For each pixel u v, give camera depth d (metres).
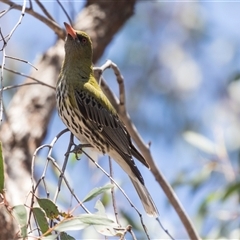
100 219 6.83
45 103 12.74
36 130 12.42
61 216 7.19
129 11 14.08
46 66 13.19
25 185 11.52
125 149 10.48
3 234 9.84
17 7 10.34
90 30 13.53
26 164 11.92
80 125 10.45
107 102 10.61
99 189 7.19
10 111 12.62
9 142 12.09
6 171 11.59
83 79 10.59
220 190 12.49
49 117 12.77
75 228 6.69
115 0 13.98
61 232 6.91
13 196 10.77
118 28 13.97
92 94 10.50
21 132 12.24
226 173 12.73
